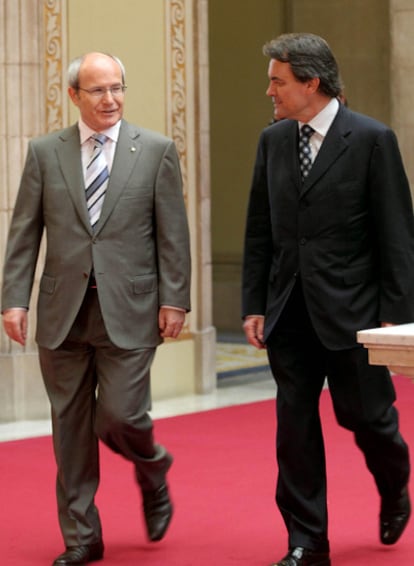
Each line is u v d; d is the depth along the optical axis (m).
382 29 18.12
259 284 7.38
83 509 7.45
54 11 13.05
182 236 7.43
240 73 19.44
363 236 7.00
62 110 13.16
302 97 6.93
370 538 8.01
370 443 7.29
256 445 11.34
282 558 7.37
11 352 12.84
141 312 7.33
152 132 7.54
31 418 12.93
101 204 7.33
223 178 19.70
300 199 7.00
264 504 9.00
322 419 12.59
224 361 16.75
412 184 17.20
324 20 18.56
